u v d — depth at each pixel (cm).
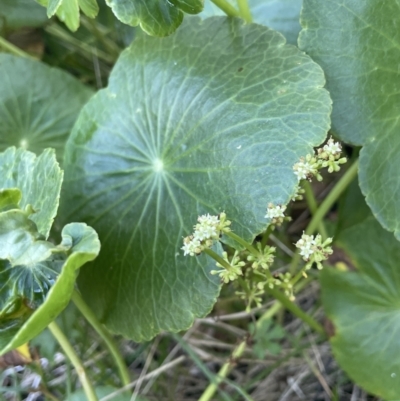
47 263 15
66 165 19
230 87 16
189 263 16
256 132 15
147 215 17
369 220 21
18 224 13
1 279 15
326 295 20
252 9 20
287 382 22
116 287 17
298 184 14
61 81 23
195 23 18
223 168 16
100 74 28
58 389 22
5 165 17
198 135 16
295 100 15
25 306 15
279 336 20
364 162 16
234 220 15
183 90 17
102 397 18
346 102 17
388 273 20
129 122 18
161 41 18
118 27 26
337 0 16
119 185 18
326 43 17
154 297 16
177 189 17
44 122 23
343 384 22
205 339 23
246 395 18
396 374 18
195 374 23
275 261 24
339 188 20
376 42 16
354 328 20
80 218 18
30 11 25
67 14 17
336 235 21
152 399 22
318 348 22
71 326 21
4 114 22
